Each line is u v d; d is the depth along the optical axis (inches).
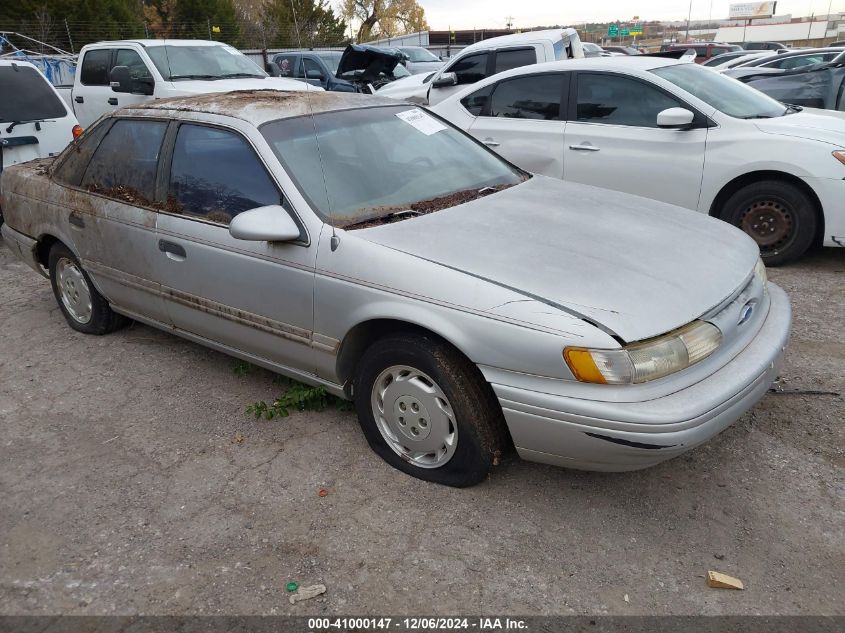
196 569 107.6
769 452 130.3
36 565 109.9
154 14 1173.1
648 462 102.7
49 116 295.9
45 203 187.2
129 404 158.1
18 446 143.0
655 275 112.3
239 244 137.9
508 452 132.3
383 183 141.3
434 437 121.1
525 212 135.2
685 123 223.5
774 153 215.0
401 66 609.0
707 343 106.5
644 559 106.3
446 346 115.1
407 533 113.4
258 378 167.5
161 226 153.4
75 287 192.2
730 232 135.9
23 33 989.2
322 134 145.5
